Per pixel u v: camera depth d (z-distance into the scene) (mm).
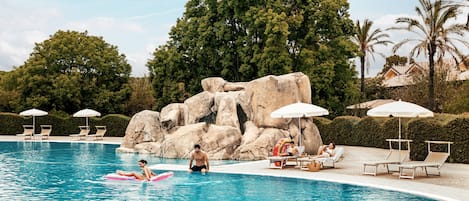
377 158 27609
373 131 34688
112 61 56250
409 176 19469
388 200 15367
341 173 21219
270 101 30547
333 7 44375
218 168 23594
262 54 42625
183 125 33938
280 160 23125
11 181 20812
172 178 21016
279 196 16531
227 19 46219
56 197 16922
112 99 55031
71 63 54406
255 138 29359
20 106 53062
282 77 31766
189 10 49344
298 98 31312
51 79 52594
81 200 16328
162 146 30906
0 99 54750
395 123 31969
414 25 45969
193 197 16719
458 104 43812
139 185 19391
